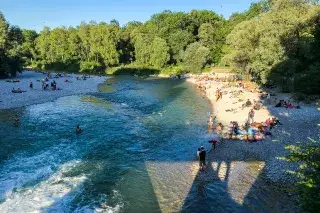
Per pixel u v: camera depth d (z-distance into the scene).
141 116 43.81
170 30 123.38
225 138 32.09
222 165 25.41
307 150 13.11
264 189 21.12
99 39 114.38
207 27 115.62
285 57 50.62
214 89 67.00
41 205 19.77
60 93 62.47
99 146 31.03
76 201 20.31
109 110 47.94
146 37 120.44
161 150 29.73
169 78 97.56
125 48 127.81
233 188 21.59
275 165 24.50
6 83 71.12
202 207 19.45
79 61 123.00
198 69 103.25
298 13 51.31
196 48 104.31
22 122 39.72
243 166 24.98
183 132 35.41
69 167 25.75
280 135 31.25
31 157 27.91
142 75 106.94
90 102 54.66
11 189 21.78
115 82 85.94
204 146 30.17
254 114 40.75
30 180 23.25
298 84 49.28
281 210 18.50
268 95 49.69
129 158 27.81
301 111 40.47
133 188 22.11
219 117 41.38
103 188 22.11
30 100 53.66
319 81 46.44
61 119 41.72
